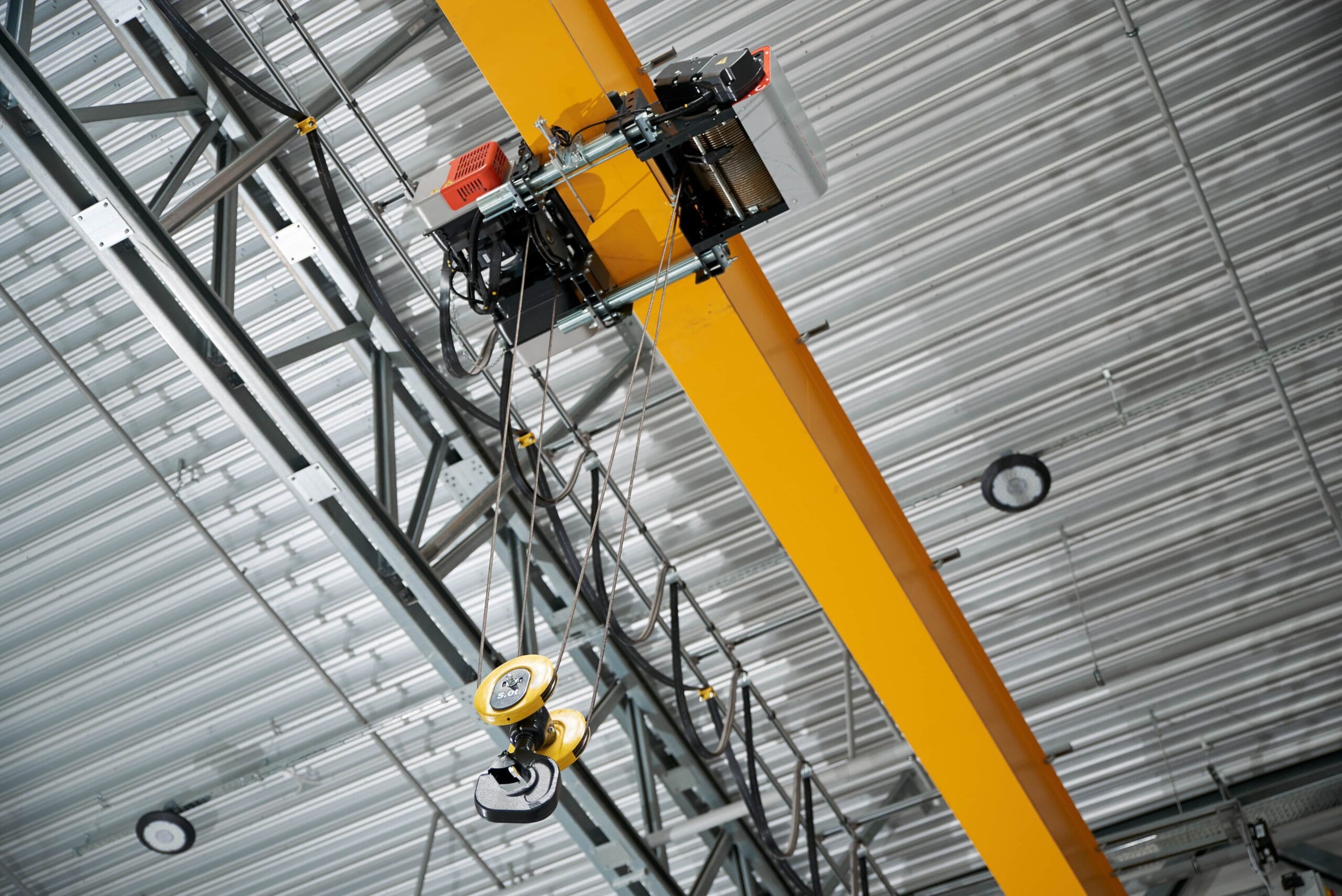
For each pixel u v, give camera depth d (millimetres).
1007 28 6938
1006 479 7258
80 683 8750
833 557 5551
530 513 7566
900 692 6055
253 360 5719
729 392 5027
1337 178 7191
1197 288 7469
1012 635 8516
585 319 4656
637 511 8039
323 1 6758
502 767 3535
